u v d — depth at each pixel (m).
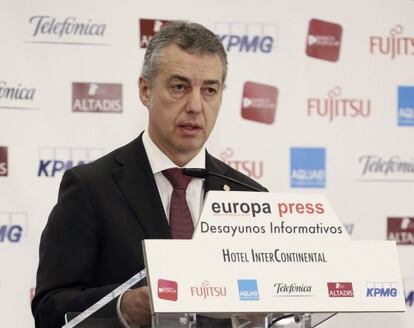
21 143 7.80
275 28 8.27
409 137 8.45
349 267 4.09
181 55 5.22
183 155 5.43
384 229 8.39
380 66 8.42
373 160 8.39
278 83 8.27
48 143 7.85
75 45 7.91
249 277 3.91
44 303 4.99
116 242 5.20
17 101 7.80
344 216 8.35
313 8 8.34
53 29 7.88
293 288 3.96
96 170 5.45
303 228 4.09
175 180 5.40
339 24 8.38
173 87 5.27
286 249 4.03
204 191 5.42
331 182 8.34
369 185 8.39
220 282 3.86
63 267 5.15
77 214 5.25
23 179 7.80
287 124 8.28
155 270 3.79
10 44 7.80
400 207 8.41
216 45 5.31
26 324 7.77
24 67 7.82
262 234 4.02
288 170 8.28
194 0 8.12
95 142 7.93
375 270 4.09
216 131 8.17
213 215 3.99
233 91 8.20
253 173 8.23
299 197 4.16
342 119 8.36
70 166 7.89
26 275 7.78
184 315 3.87
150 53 5.41
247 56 8.23
